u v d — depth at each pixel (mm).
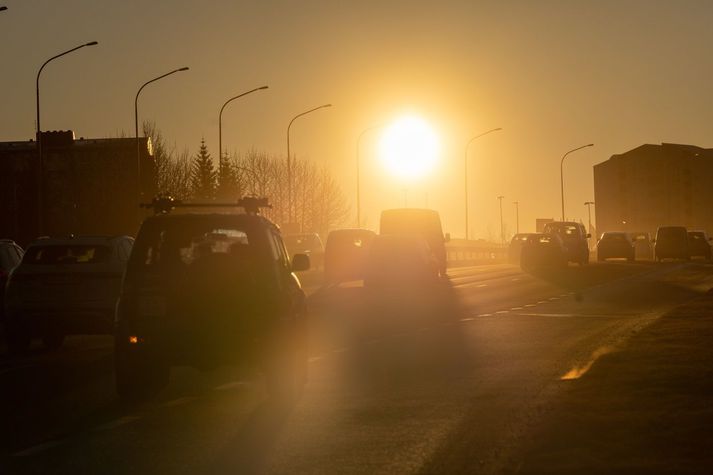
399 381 22859
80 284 30734
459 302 50219
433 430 16750
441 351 28891
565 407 17953
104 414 19094
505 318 40000
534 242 90562
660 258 114812
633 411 17312
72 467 14406
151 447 15781
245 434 16781
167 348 19719
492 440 15688
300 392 21109
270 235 20875
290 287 21188
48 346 33531
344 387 22094
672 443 14562
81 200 138625
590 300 49719
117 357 19938
